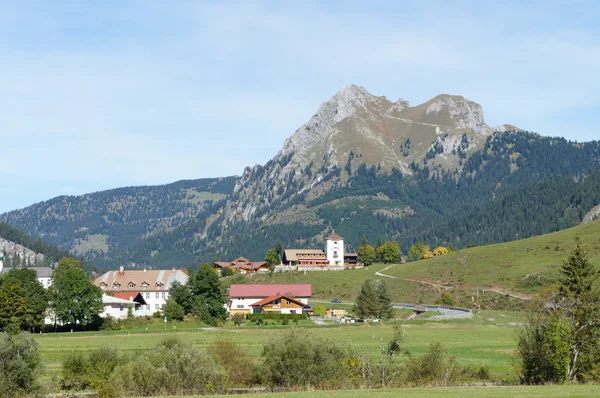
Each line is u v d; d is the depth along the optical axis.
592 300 65.31
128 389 63.00
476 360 89.69
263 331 139.25
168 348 68.56
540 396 49.28
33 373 65.56
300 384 65.75
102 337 127.69
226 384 66.31
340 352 68.69
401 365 69.62
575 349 64.25
